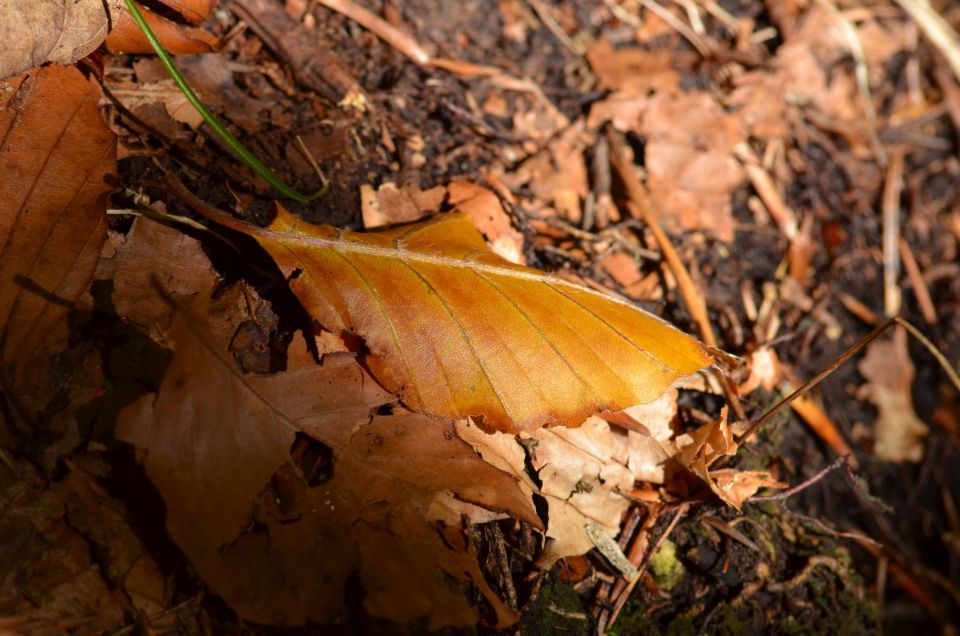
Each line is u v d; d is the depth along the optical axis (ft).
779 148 1.44
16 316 1.11
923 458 1.42
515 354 1.13
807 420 1.34
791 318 1.37
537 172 1.33
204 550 1.08
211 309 1.14
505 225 1.26
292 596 1.09
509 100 1.36
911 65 1.69
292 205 1.22
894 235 1.48
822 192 1.46
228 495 1.08
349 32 1.32
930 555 1.40
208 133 1.21
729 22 1.52
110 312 1.13
